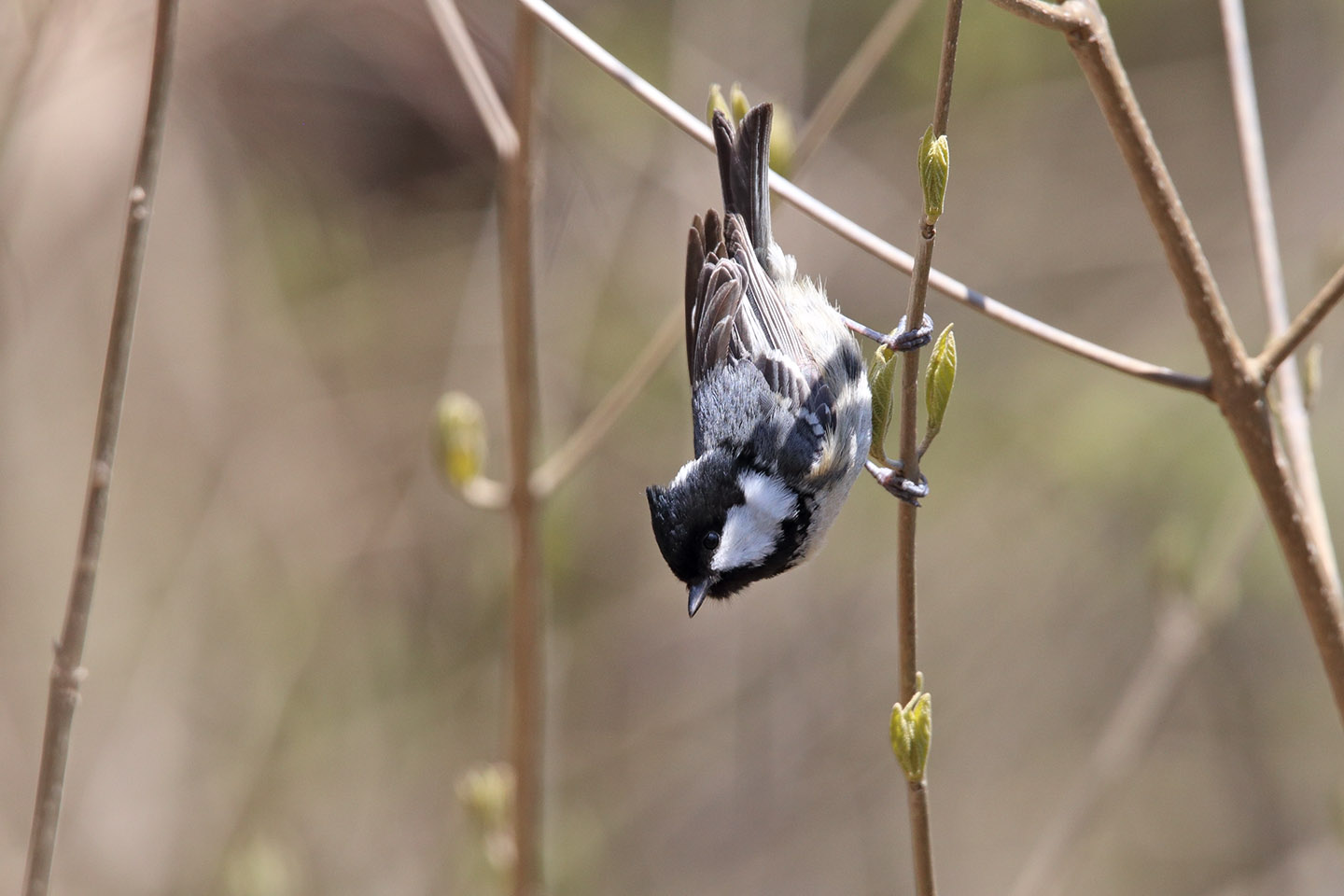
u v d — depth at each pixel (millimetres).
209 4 12039
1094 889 13648
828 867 13492
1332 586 5086
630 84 5945
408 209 13398
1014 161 14500
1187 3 14766
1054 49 14102
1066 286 14617
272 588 12828
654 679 13781
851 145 14109
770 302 6715
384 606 13250
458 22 6824
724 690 13844
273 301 13289
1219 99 14789
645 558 13805
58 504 12117
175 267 12719
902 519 4410
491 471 13180
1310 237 14422
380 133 12852
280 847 11352
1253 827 13805
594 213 12570
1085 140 14586
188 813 11820
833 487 6445
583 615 13688
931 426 4414
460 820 11328
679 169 12680
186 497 12742
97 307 12375
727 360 6691
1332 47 14641
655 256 13203
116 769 11789
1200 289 5031
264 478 13031
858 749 13820
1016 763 13820
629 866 13242
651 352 6988
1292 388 5934
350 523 13312
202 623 12484
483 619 13180
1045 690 13992
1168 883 13711
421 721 12875
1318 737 13867
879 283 14148
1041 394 14062
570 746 13531
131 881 11438
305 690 12617
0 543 11758
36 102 8125
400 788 12570
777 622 14047
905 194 14258
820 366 6523
